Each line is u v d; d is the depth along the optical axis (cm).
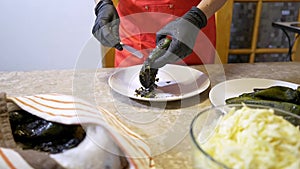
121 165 38
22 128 44
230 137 34
